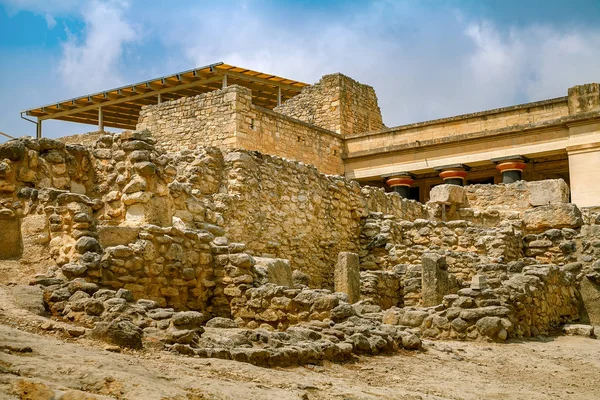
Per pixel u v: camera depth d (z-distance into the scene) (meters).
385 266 21.02
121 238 11.42
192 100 29.14
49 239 11.45
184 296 12.14
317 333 10.55
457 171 34.75
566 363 12.41
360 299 16.98
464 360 11.80
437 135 35.59
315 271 19.47
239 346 9.30
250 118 28.81
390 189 38.00
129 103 36.81
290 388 7.82
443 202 25.95
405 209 25.03
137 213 12.34
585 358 12.99
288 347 9.55
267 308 12.06
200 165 16.61
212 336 9.47
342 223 20.92
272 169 18.27
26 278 11.04
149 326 9.14
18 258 11.69
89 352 7.63
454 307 14.09
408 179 35.75
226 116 28.20
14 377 6.05
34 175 12.47
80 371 6.59
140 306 9.55
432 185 38.16
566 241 20.00
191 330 9.09
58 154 12.88
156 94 34.91
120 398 6.25
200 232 12.77
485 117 34.72
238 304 12.36
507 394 9.46
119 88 34.97
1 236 11.83
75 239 11.12
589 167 31.88
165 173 12.79
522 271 17.75
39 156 12.68
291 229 18.66
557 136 32.88
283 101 41.03
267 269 13.09
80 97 35.91
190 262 12.30
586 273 19.28
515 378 10.80
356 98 38.62
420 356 11.62
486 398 9.12
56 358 6.98
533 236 20.67
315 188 19.89
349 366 9.98
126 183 12.62
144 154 12.52
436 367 10.88
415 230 21.75
